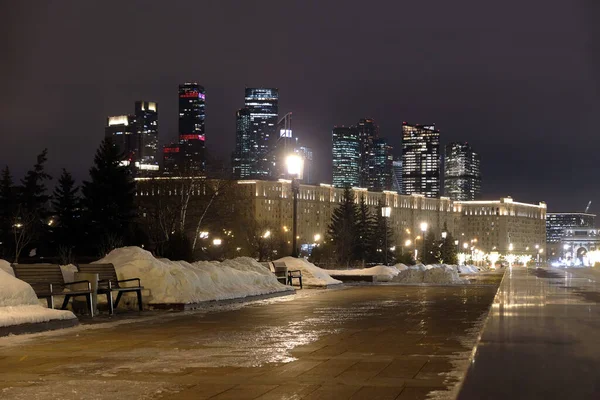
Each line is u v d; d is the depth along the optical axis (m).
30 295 14.46
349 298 24.02
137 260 19.69
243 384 8.24
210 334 13.38
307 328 14.37
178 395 7.63
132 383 8.35
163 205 65.88
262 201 188.38
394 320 16.02
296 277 31.14
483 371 5.43
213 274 22.53
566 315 10.77
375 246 133.38
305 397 7.45
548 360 5.95
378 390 7.77
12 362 10.05
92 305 17.09
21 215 76.94
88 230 64.38
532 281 30.11
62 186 69.38
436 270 39.22
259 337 12.86
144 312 18.25
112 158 64.94
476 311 18.53
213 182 67.19
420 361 9.86
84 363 9.92
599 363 5.78
